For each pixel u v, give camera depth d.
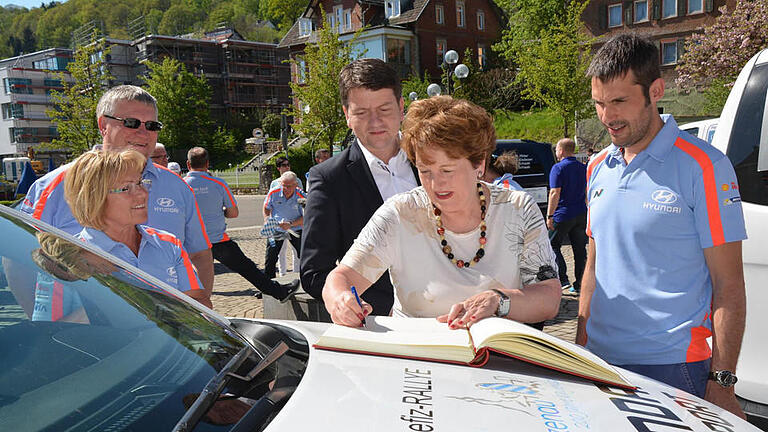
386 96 2.50
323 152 11.54
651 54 2.02
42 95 82.81
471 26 47.12
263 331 1.60
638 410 1.32
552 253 2.02
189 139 62.09
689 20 34.53
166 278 2.45
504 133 35.91
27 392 1.11
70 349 1.26
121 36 134.88
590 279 2.37
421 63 44.31
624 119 2.05
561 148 6.96
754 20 22.95
